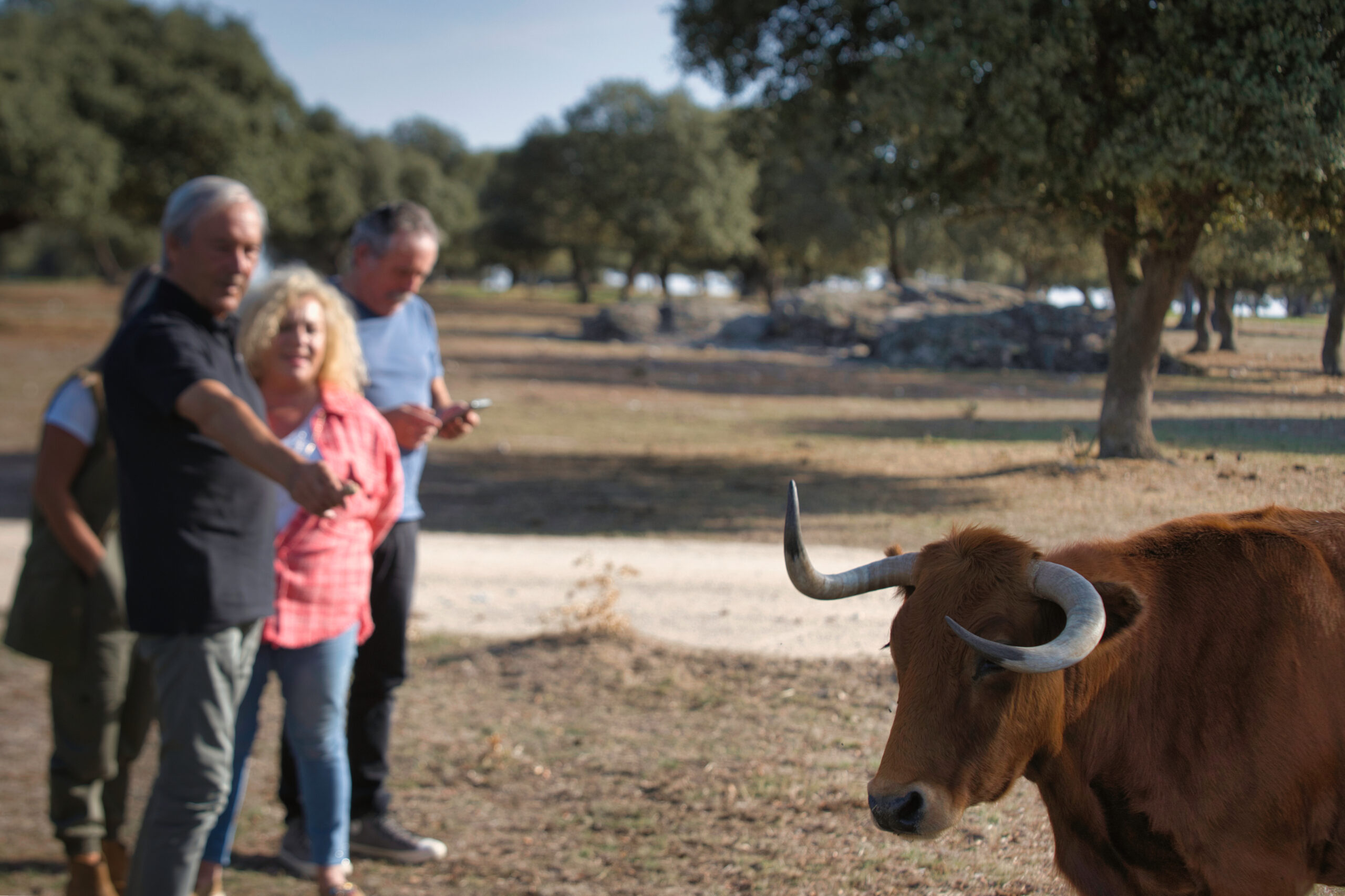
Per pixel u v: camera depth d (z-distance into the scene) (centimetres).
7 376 2280
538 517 928
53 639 359
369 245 401
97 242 6141
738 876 301
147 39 3703
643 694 487
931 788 212
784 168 4644
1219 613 209
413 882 358
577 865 346
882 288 3209
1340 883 208
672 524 798
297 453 327
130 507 295
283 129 4091
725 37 1327
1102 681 216
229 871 385
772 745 378
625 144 5312
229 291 304
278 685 586
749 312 3588
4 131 3061
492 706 506
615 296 8156
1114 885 225
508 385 2162
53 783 371
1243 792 202
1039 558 219
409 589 393
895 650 226
